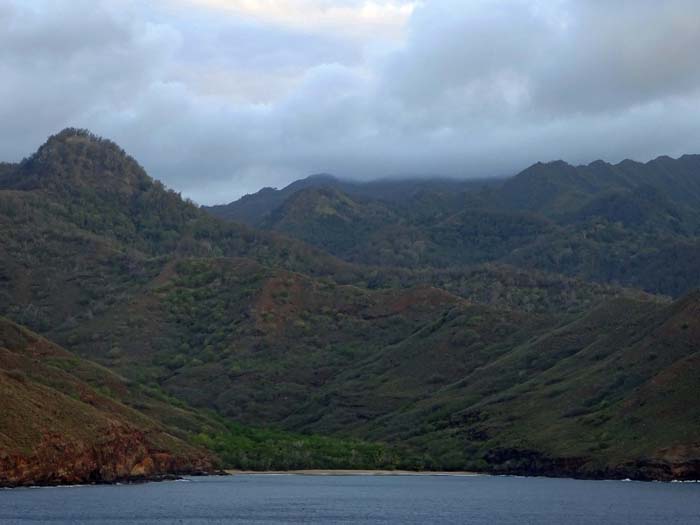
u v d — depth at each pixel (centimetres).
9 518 12812
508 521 14025
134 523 12838
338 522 13875
